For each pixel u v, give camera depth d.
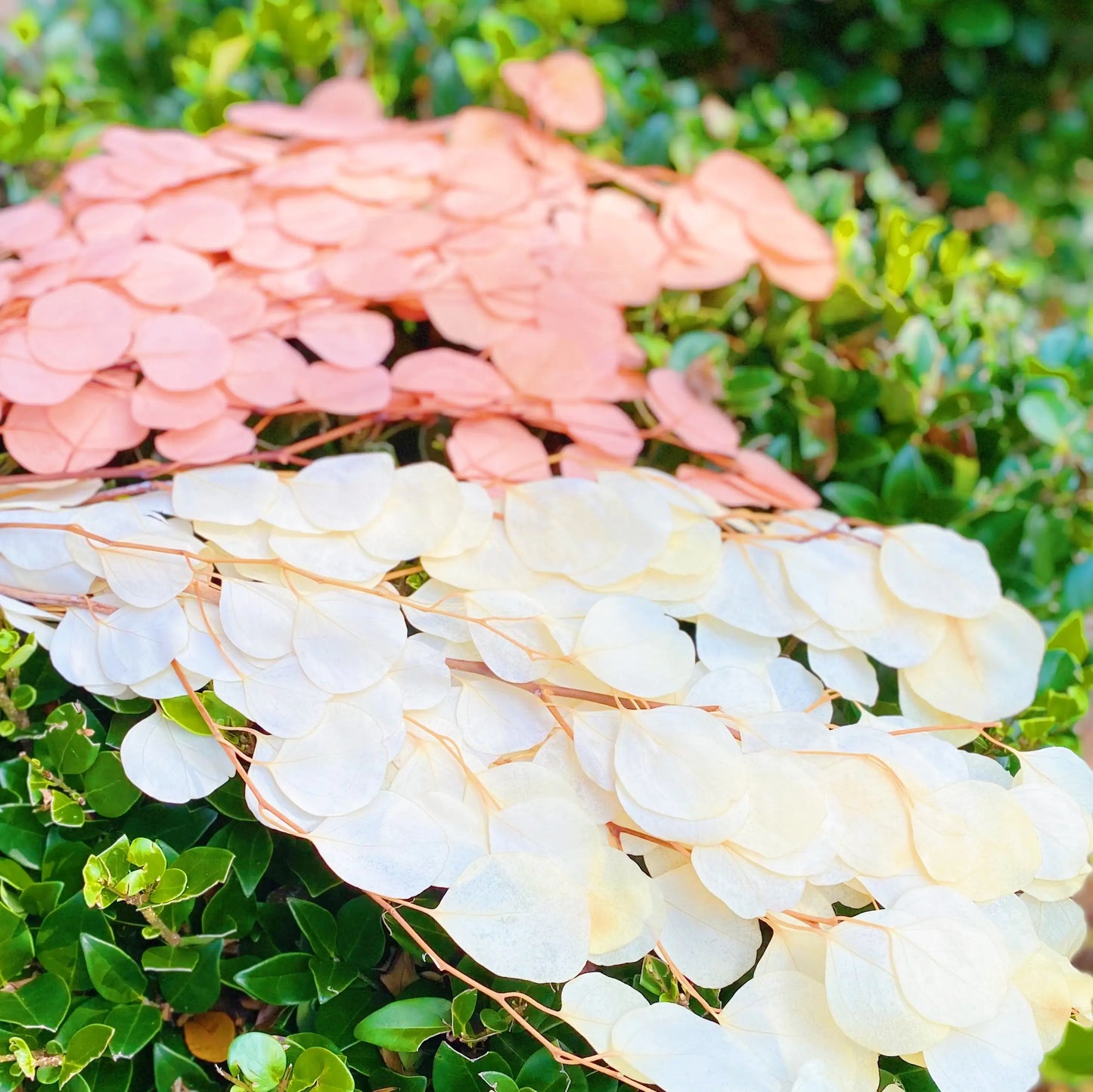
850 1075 0.82
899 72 1.75
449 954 0.88
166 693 0.87
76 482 0.94
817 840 0.85
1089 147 1.83
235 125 1.19
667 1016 0.82
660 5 1.56
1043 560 1.08
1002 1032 0.83
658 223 1.13
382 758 0.85
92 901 0.84
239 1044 0.82
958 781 0.88
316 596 0.89
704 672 0.92
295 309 1.02
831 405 1.09
